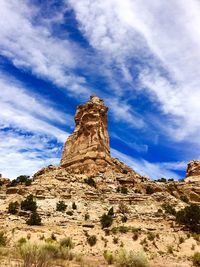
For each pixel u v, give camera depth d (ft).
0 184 338.54
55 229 163.43
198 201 313.12
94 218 204.64
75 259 84.28
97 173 354.54
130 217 202.69
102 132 410.72
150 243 147.43
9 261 56.49
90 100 444.14
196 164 407.03
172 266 105.40
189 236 161.99
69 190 271.08
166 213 218.59
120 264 85.46
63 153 419.33
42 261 46.73
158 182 354.13
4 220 178.29
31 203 207.21
